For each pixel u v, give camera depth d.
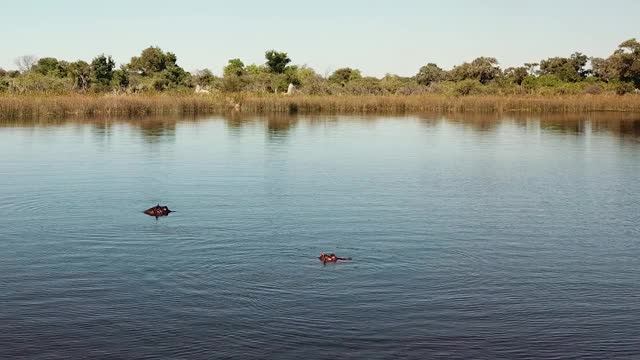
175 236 21.41
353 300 16.11
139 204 26.22
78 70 105.88
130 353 13.45
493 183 32.00
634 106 93.88
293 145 48.06
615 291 16.97
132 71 119.62
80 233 21.77
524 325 14.88
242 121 72.25
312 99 94.19
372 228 22.72
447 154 43.44
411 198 28.03
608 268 18.75
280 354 13.42
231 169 35.72
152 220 23.55
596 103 95.19
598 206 26.70
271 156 41.53
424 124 70.06
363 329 14.55
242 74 130.50
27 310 15.45
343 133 58.38
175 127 63.00
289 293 16.50
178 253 19.58
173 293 16.45
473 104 95.81
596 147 47.62
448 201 27.48
